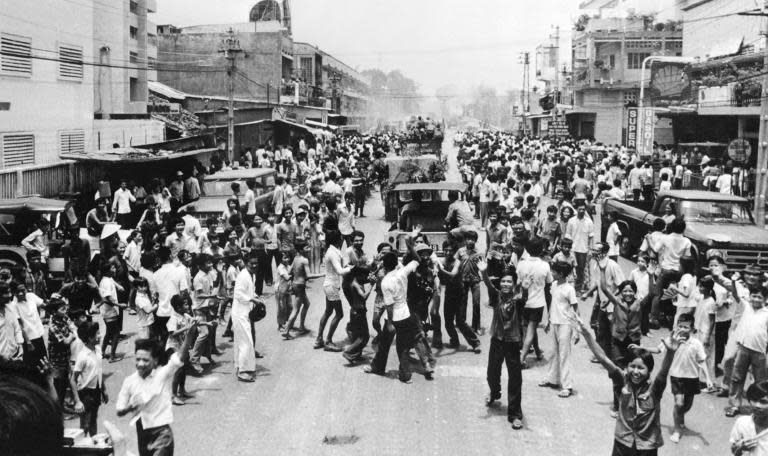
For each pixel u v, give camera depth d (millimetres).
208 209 20906
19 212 15281
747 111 34250
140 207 22547
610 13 70312
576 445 8406
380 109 153500
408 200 19141
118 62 36219
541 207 29891
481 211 24594
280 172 37188
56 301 8289
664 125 47469
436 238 16891
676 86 49531
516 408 8945
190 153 28672
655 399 6688
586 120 64812
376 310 11648
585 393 10297
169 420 6848
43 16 26219
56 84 27234
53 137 26969
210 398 9945
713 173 29844
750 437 5844
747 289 10906
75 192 24344
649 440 6664
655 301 13836
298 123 54562
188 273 11570
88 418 8016
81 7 29047
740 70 38094
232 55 37500
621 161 36594
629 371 6715
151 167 27609
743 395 9469
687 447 8477
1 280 9148
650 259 13156
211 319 11484
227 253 14016
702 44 46656
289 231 16953
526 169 35219
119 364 11469
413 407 9602
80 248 14750
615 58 62656
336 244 12148
